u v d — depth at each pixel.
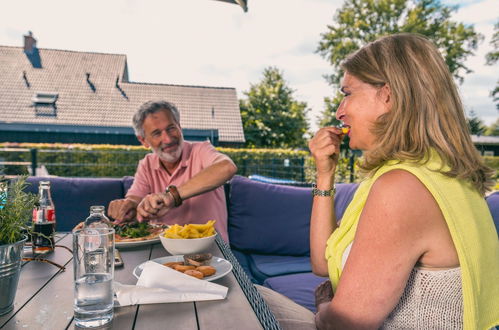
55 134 18.77
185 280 0.96
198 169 2.38
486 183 0.95
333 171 1.38
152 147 2.38
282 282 2.08
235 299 0.93
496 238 0.93
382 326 0.92
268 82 32.31
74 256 0.79
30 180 2.77
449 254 0.84
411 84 0.93
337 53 21.45
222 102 21.98
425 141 0.90
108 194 2.82
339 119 1.12
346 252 1.04
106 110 20.08
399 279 0.83
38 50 21.97
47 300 0.91
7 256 0.80
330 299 1.17
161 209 1.83
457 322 0.85
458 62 19.86
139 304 0.89
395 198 0.83
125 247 1.50
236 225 2.71
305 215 2.67
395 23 20.78
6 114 18.53
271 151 11.12
